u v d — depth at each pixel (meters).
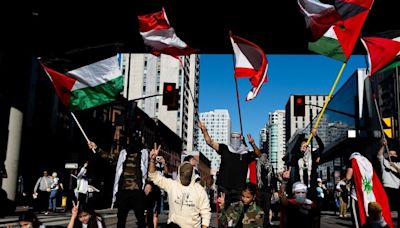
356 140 42.81
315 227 6.78
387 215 7.17
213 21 18.00
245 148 7.17
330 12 8.91
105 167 44.62
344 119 53.97
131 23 18.34
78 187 16.70
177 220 5.45
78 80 8.12
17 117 18.67
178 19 17.91
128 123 23.27
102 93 8.12
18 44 18.70
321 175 65.25
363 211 7.19
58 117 38.84
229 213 6.38
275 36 19.05
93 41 19.95
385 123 10.27
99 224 5.98
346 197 19.09
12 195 17.94
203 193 5.55
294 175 8.06
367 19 17.11
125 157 7.18
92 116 46.44
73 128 42.19
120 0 16.48
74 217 5.75
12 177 18.08
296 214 6.83
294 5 16.39
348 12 8.85
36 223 5.57
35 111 34.03
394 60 8.75
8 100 18.58
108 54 8.20
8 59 18.58
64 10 17.17
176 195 5.50
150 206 9.38
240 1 16.31
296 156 7.98
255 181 7.78
